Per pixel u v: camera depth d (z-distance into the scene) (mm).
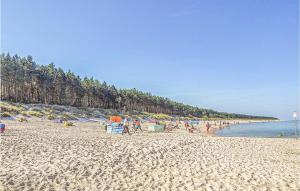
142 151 16219
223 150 18531
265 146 21844
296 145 23094
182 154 16047
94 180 10148
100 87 115500
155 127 39344
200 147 19234
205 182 10219
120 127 31812
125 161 13461
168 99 166000
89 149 16469
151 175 11164
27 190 8781
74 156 14195
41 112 64125
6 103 66438
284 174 11797
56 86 93625
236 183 10180
